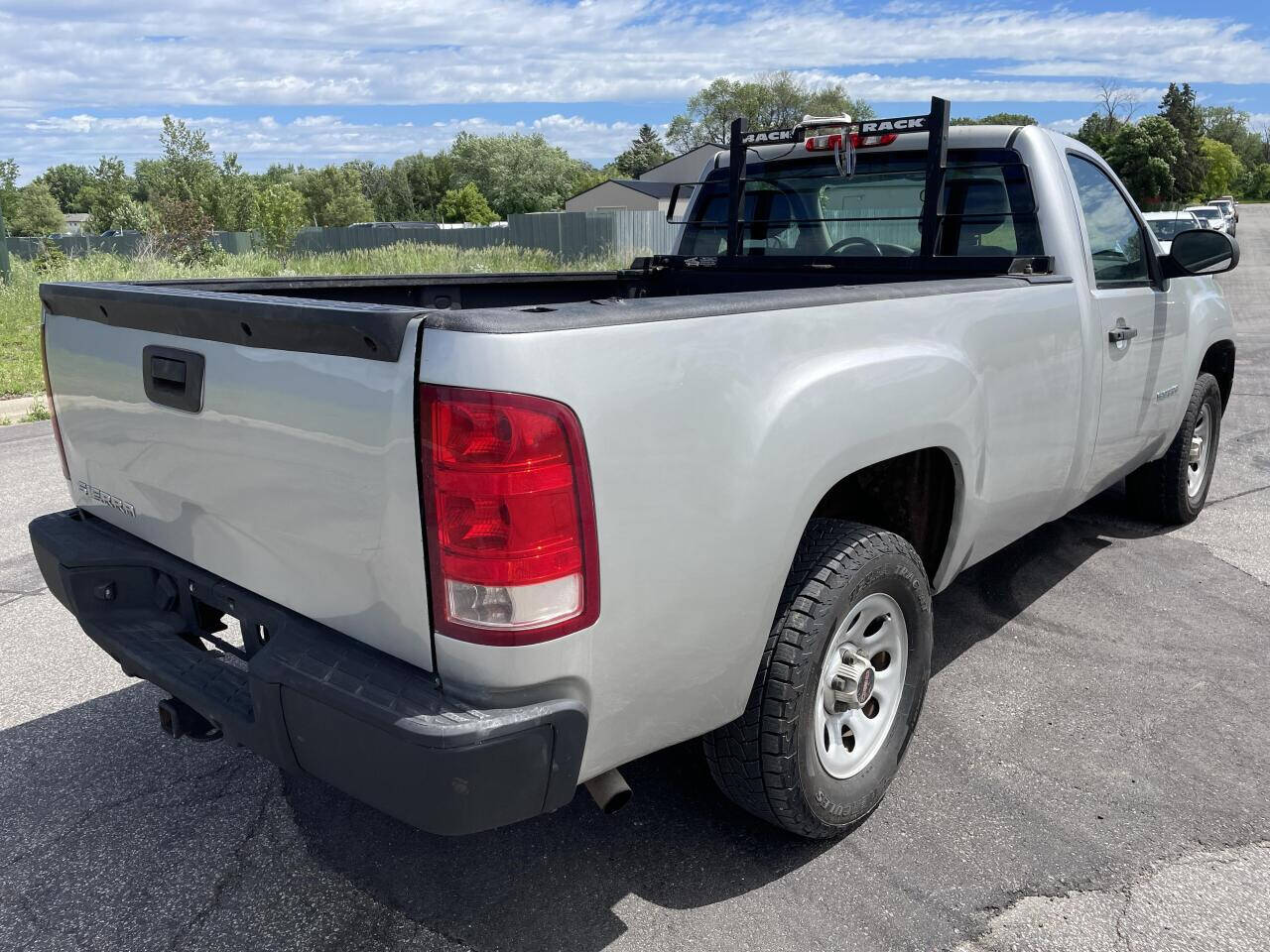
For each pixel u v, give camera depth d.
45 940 2.31
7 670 3.69
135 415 2.42
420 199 124.00
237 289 3.07
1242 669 3.64
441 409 1.73
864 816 2.67
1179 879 2.49
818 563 2.40
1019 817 2.75
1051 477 3.49
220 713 2.16
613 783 2.09
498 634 1.77
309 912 2.40
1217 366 5.36
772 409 2.15
